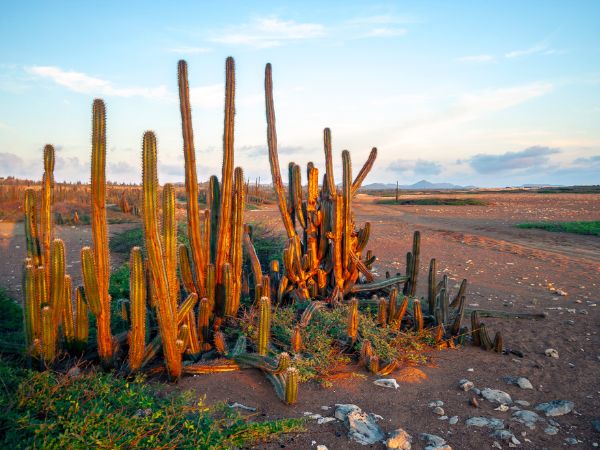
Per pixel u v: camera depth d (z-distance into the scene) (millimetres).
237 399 4516
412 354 5977
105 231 4547
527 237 20453
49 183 4738
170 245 4559
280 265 8773
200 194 34094
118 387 4262
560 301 9406
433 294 7008
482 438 4035
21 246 14648
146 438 3428
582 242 19000
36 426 3322
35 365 4578
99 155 4348
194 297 5125
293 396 4461
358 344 5859
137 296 4590
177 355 4691
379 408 4551
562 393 5035
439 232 22000
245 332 5875
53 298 4559
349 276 7270
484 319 7871
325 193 7340
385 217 32531
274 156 7211
